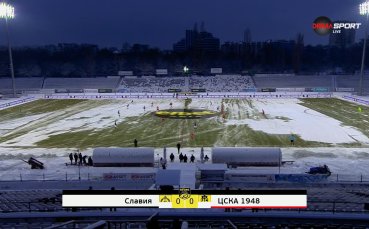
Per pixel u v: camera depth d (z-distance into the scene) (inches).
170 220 335.9
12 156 1625.2
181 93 4379.9
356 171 1363.2
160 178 986.1
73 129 2245.3
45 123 2468.0
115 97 4050.2
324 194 973.2
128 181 1239.5
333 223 326.3
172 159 1487.5
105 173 1277.1
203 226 386.6
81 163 1465.3
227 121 2423.7
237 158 1369.3
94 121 2504.9
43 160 1567.4
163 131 2128.4
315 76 5344.5
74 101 3727.9
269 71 7790.4
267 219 335.3
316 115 2669.8
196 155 1600.6
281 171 1316.4
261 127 2213.3
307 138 1932.8
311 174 1220.5
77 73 7844.5
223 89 4849.9
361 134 2017.7
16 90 4751.5
